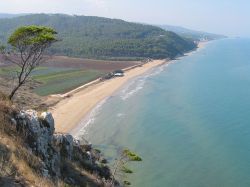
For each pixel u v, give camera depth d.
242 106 120.19
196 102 127.12
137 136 86.88
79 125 95.44
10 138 28.22
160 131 91.38
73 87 149.00
